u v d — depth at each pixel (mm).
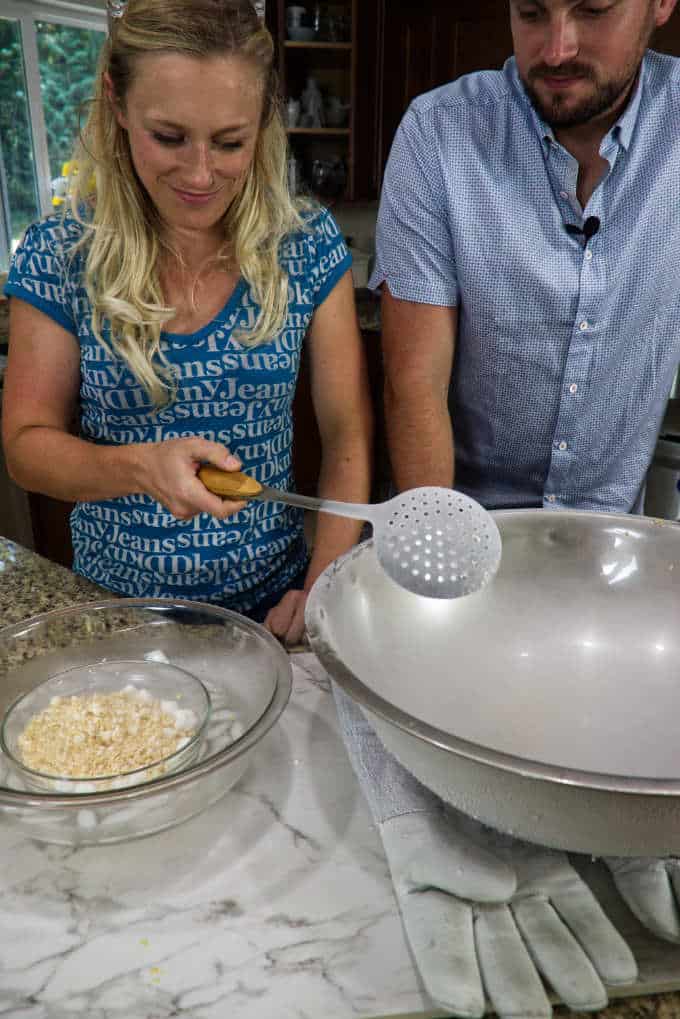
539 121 1060
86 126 953
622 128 1036
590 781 493
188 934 597
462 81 1153
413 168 1138
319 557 1121
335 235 1124
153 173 869
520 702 787
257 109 854
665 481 1880
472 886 590
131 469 841
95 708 763
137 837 656
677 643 815
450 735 536
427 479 1168
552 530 843
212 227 998
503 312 1163
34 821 628
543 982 544
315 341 1157
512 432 1278
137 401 1056
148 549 1106
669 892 599
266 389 1080
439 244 1151
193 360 1034
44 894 630
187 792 652
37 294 1016
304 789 739
